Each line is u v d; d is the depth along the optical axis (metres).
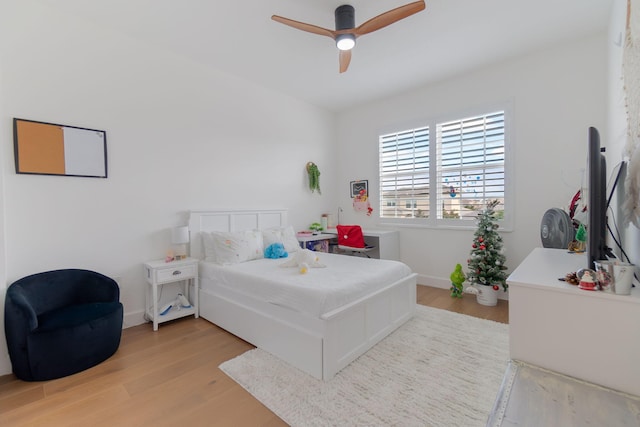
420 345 2.28
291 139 4.30
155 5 2.29
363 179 4.71
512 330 1.23
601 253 1.39
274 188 4.07
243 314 2.42
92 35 2.52
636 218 1.23
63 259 2.38
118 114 2.67
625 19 1.71
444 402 1.62
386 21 2.06
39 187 2.27
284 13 2.38
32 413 1.58
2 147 2.01
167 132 3.01
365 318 2.18
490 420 0.82
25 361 1.81
